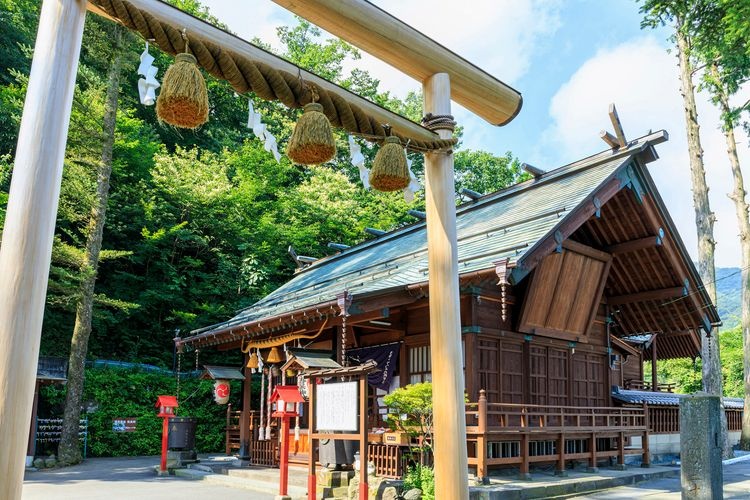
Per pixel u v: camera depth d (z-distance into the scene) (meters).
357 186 27.97
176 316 19.64
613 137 11.88
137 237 20.66
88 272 14.11
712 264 16.66
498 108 4.04
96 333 18.92
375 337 11.97
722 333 35.09
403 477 8.27
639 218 11.91
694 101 17.31
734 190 18.41
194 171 21.75
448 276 3.52
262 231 22.14
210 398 18.36
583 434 11.02
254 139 25.66
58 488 10.09
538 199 12.03
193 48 2.62
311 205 24.34
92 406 15.59
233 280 21.23
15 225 2.12
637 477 10.73
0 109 16.36
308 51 31.33
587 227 12.51
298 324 11.18
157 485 10.64
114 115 14.92
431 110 3.68
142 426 16.55
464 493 3.33
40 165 2.18
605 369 13.12
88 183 14.40
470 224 13.02
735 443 19.44
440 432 3.39
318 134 2.88
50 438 14.86
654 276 12.84
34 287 2.11
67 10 2.33
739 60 14.27
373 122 3.28
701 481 5.03
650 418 14.73
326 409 7.85
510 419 10.46
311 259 19.95
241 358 21.17
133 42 15.59
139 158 20.31
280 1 3.15
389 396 8.23
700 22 14.13
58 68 2.27
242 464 12.68
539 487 8.69
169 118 2.59
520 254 8.97
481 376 10.20
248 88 2.84
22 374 2.06
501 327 10.66
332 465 9.25
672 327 14.04
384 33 3.41
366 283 11.62
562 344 11.88
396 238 16.28
